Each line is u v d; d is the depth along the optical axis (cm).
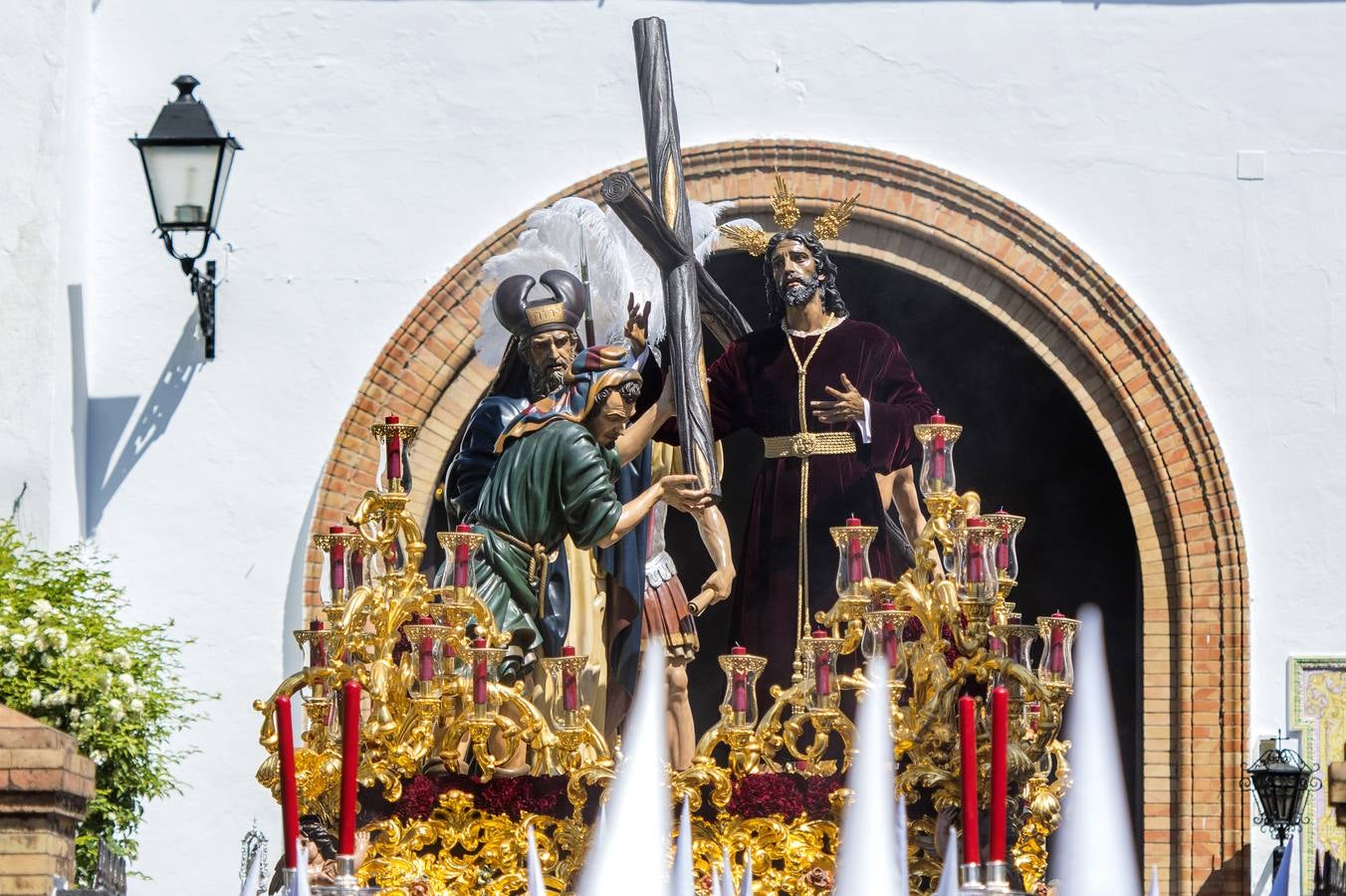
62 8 5212
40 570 4838
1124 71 5462
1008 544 3647
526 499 3912
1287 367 5375
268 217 5406
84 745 4453
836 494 4406
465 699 3612
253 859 3316
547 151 5438
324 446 5334
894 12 5469
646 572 4322
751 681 3675
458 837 3600
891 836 2422
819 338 4503
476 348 5041
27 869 3434
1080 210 5422
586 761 3625
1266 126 5450
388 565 3691
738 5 5472
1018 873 3541
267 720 3650
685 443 4175
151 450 5334
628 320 4391
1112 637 6850
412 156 5431
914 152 5441
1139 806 5441
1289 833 4944
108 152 5425
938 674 3609
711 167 5400
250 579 5291
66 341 5188
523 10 5475
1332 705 5238
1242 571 5288
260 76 5450
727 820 3609
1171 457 5338
